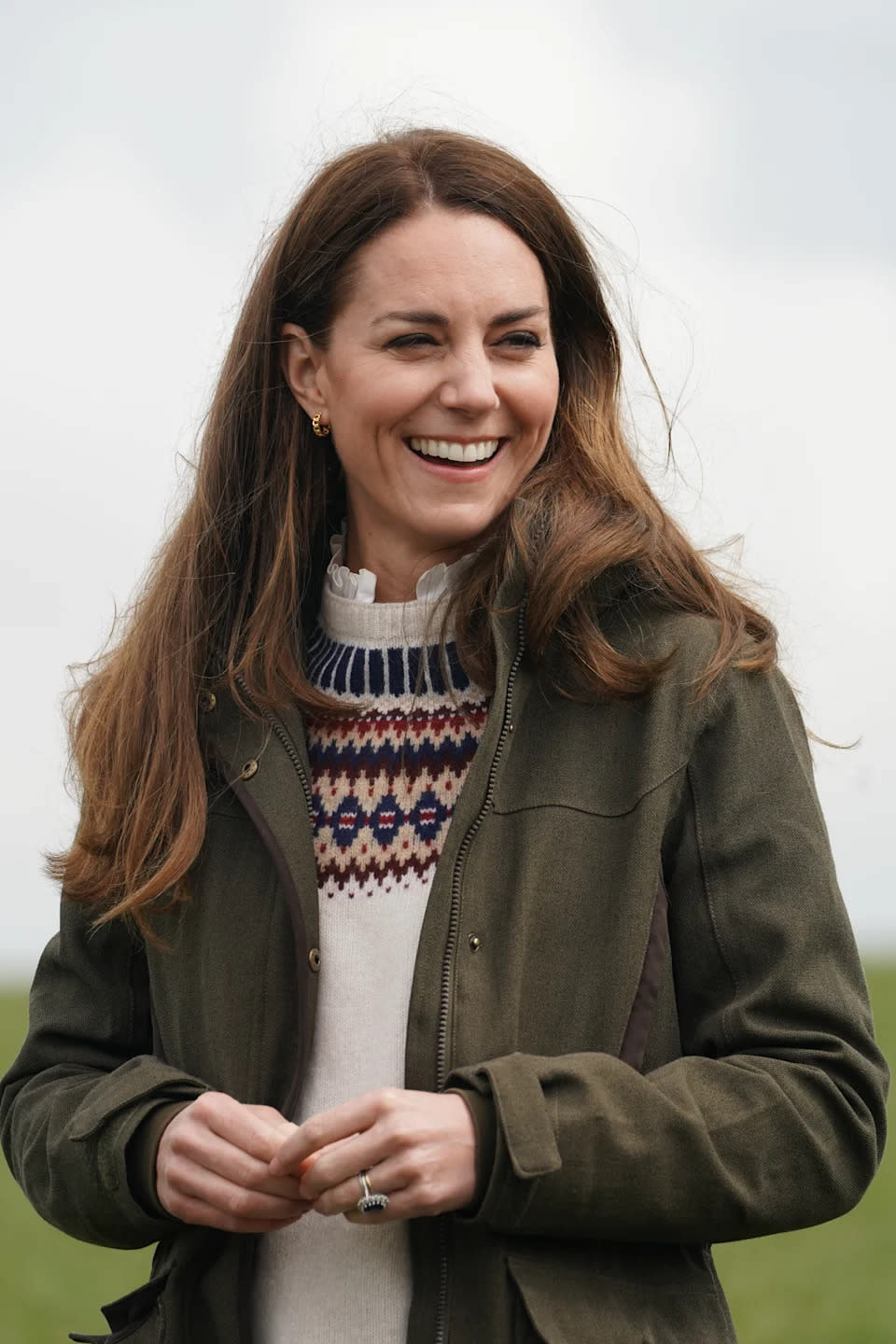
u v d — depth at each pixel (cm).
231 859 471
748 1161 407
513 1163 387
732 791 440
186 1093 440
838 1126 418
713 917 436
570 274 492
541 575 455
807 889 432
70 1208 454
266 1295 442
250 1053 454
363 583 484
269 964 457
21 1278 1650
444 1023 425
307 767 464
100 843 490
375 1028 445
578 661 454
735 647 454
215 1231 442
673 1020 437
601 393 502
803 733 466
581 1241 418
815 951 428
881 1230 1797
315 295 482
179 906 472
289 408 510
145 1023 502
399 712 472
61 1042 504
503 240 468
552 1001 432
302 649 492
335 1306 433
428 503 468
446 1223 418
